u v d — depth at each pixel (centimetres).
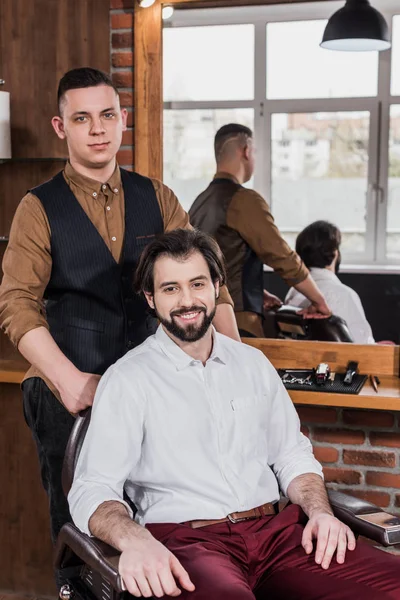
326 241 273
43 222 223
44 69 283
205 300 193
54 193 227
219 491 193
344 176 270
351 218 271
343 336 276
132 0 278
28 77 285
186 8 273
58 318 230
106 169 228
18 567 303
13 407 293
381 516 186
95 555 168
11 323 215
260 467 201
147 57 277
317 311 277
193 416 194
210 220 281
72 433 203
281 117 271
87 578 187
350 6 262
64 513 236
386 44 261
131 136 284
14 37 284
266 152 274
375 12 261
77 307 228
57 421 230
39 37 282
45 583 302
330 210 272
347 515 189
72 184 228
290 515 195
